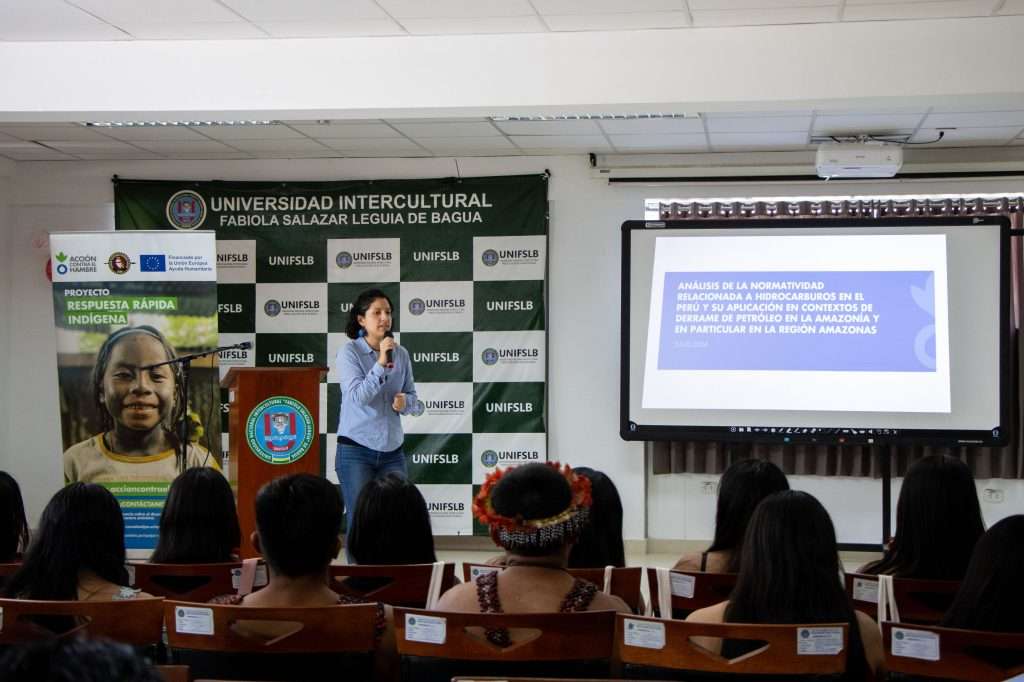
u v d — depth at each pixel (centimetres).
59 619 252
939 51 518
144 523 697
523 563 237
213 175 825
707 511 792
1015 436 745
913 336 709
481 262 804
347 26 540
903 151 759
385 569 288
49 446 841
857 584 305
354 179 816
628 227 739
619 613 225
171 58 571
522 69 552
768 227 725
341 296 815
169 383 694
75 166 834
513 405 801
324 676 227
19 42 574
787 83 531
